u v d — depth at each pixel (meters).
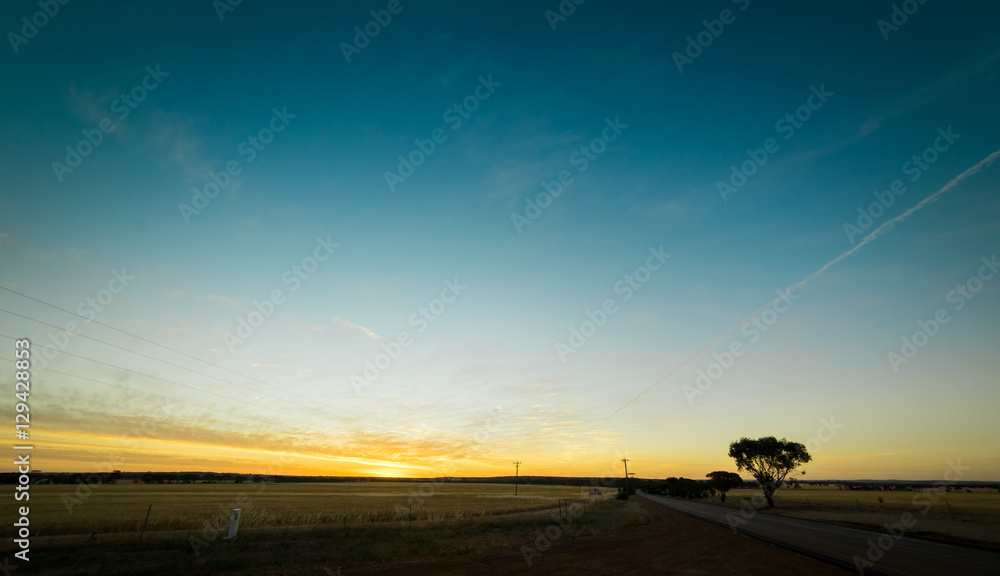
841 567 14.59
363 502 59.06
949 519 35.69
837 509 51.50
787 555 17.17
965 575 13.16
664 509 52.00
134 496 66.00
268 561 14.16
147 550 15.59
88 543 16.47
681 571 14.12
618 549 18.84
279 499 65.44
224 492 86.19
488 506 53.34
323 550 16.39
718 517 38.69
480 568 14.22
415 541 19.78
